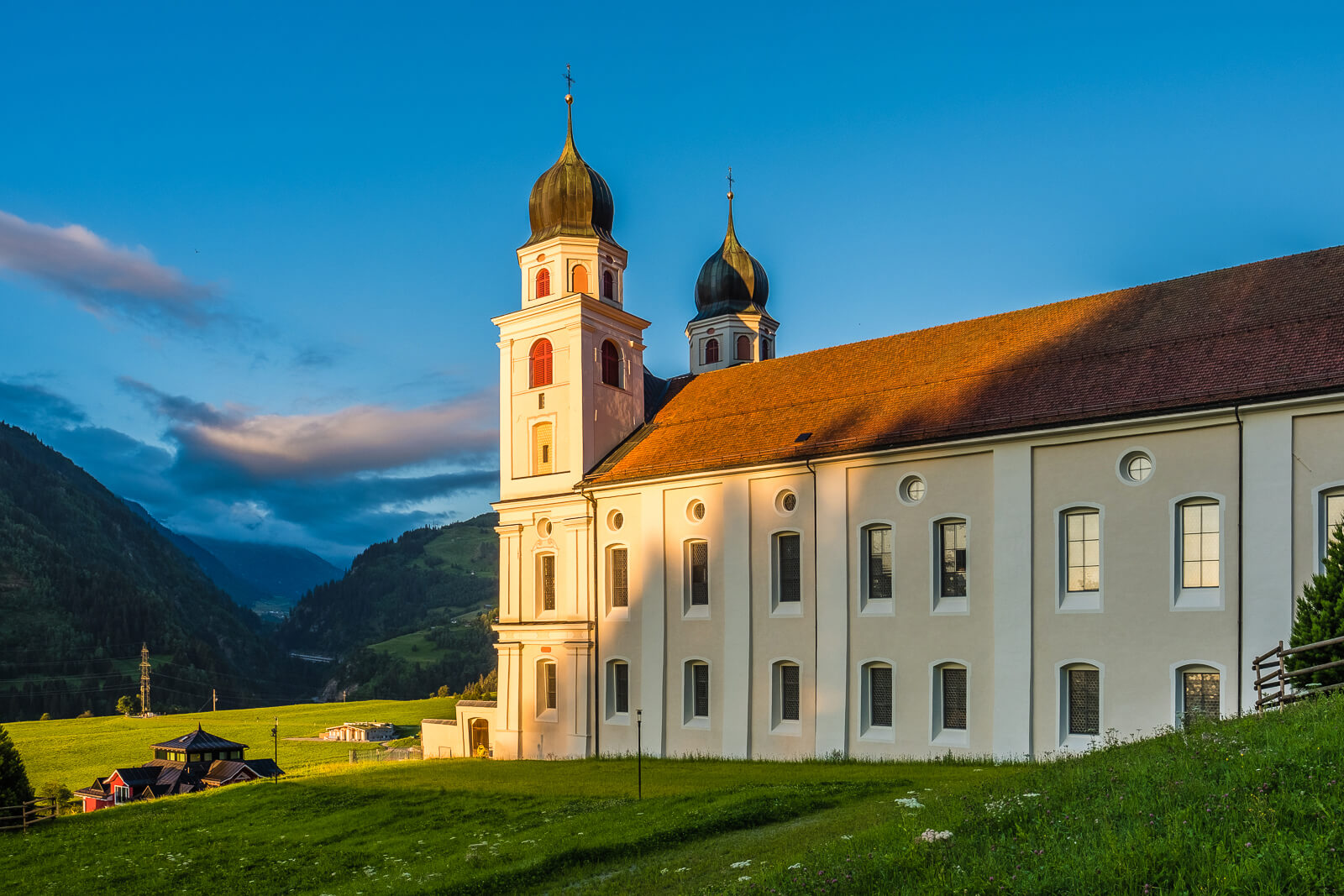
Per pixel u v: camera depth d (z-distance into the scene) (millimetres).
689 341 76688
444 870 26375
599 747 50719
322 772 58875
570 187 57469
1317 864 12391
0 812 48156
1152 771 17750
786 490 44625
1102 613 35469
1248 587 32406
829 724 42000
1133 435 35344
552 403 55469
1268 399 32344
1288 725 18875
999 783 21906
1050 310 44406
